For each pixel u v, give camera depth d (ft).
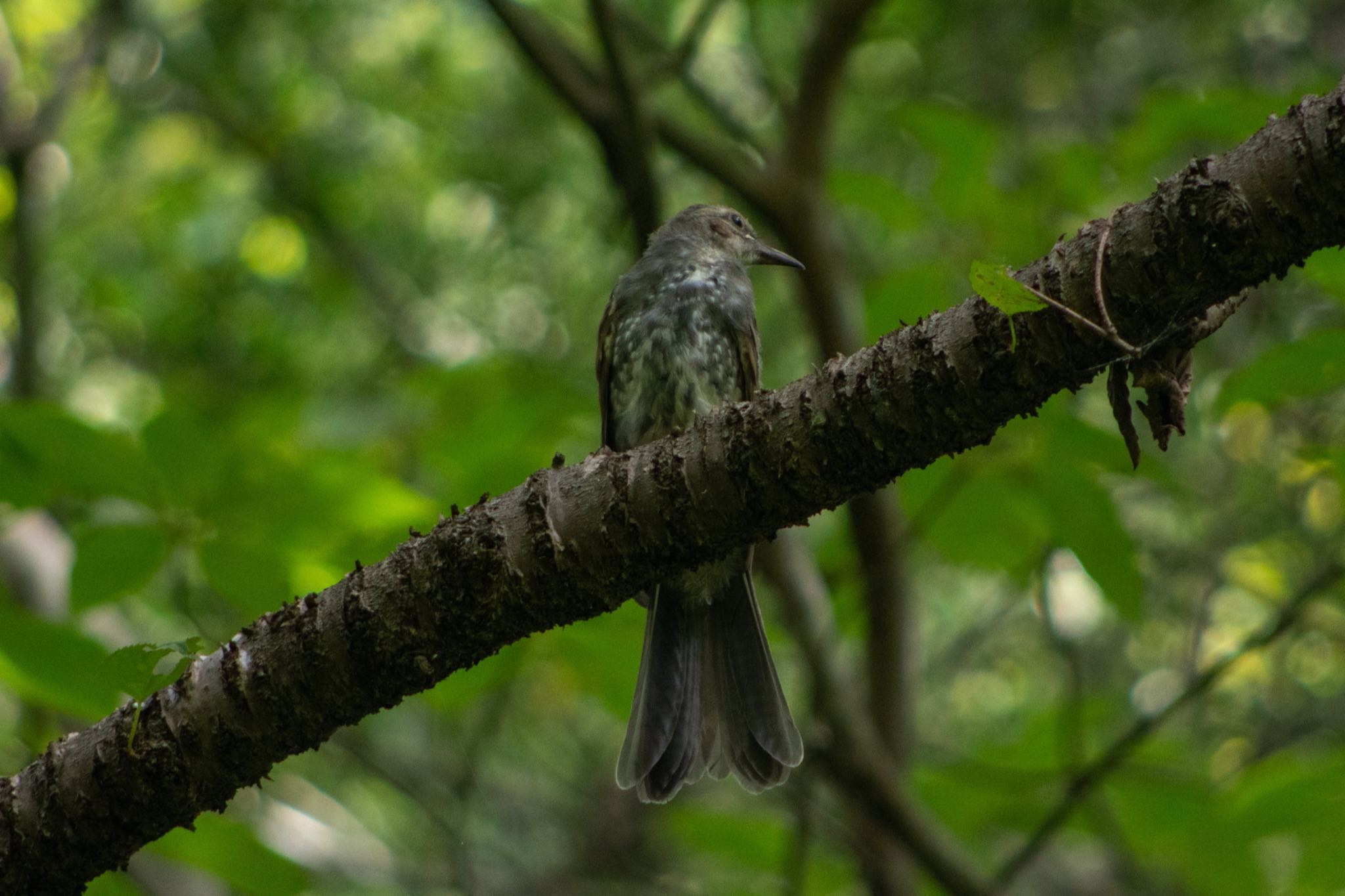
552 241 57.41
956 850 30.09
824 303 33.65
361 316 56.90
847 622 32.50
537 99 57.47
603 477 18.26
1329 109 15.12
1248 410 35.14
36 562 31.81
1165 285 15.94
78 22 53.98
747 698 26.53
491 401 33.19
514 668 27.45
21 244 43.88
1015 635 61.41
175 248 54.08
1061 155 31.14
